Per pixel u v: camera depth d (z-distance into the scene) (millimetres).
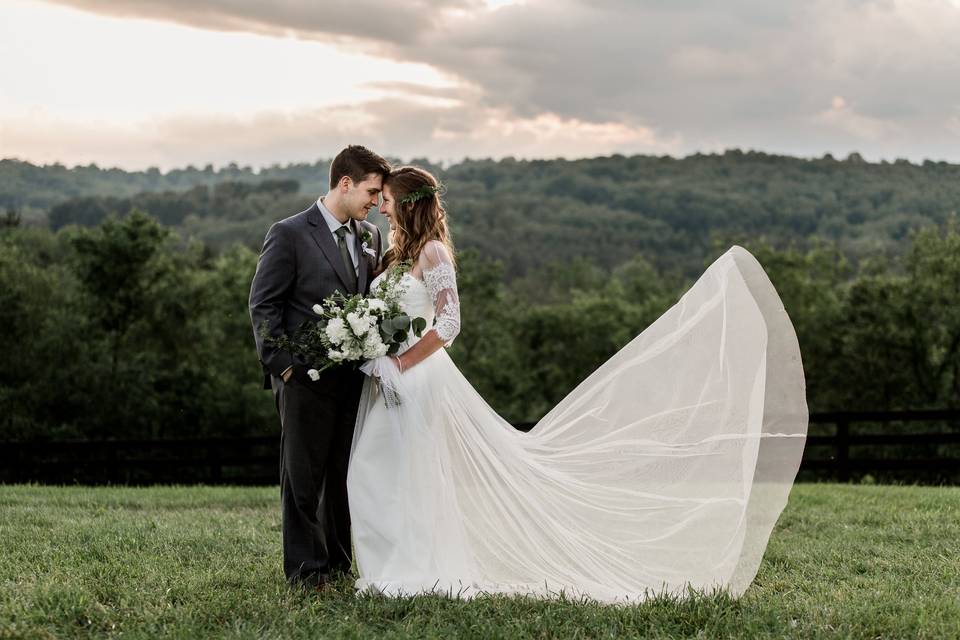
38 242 54469
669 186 139250
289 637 4332
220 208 116062
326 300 5246
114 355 37844
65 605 4816
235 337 41188
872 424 32938
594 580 5230
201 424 37688
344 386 5418
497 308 47219
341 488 5586
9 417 34625
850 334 38688
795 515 8266
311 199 119562
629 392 5609
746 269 5512
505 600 4926
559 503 5359
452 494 5273
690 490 5238
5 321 36062
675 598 4828
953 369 37344
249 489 11617
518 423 12953
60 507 9320
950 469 12859
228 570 5797
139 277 38500
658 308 52062
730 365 5336
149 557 6164
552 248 117625
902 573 5930
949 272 36969
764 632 4484
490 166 160750
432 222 5523
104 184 121688
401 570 5078
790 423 5145
